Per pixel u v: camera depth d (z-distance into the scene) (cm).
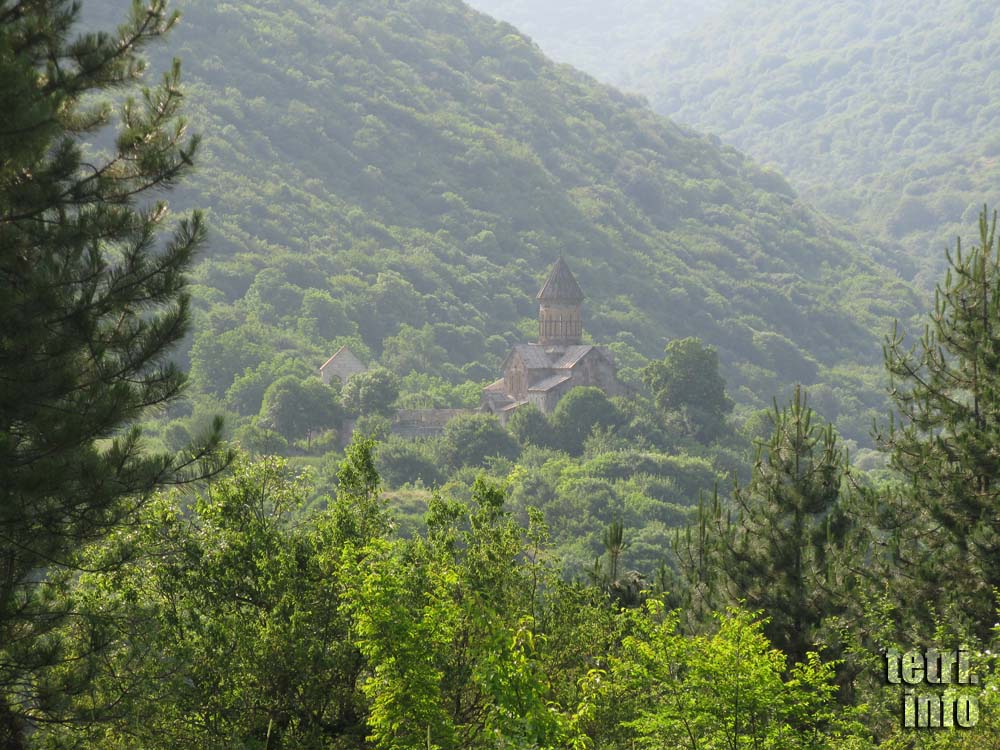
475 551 5450
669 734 4288
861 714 5056
